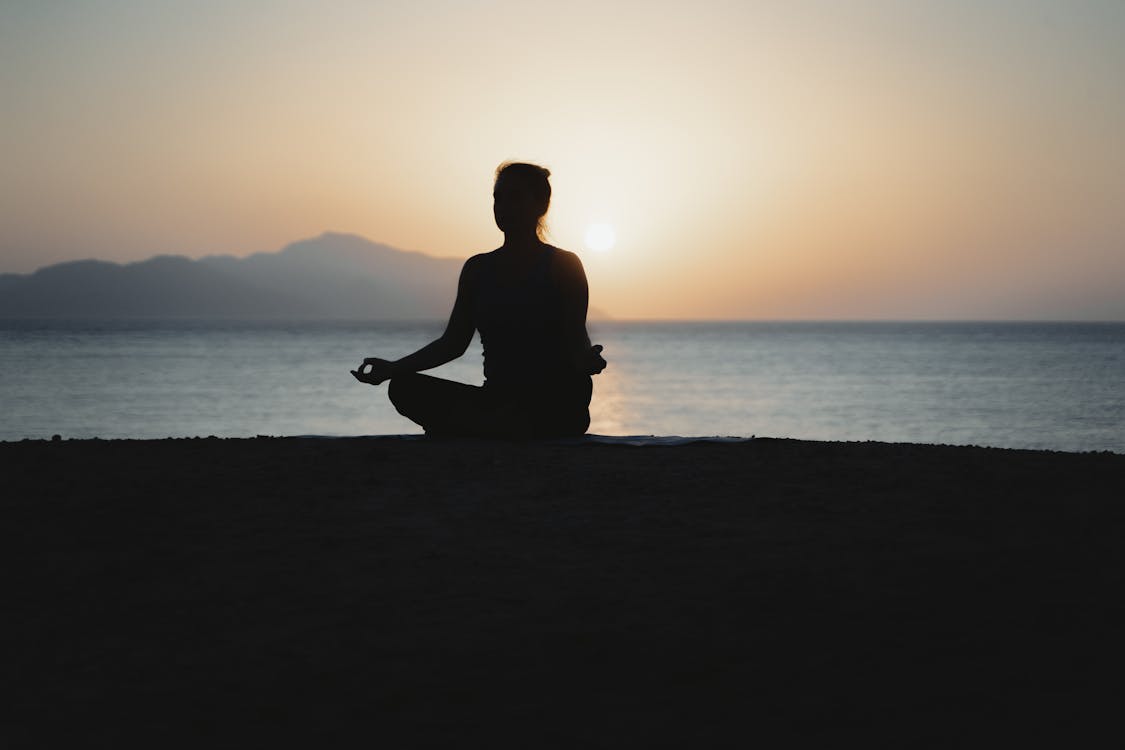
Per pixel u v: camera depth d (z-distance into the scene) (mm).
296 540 3811
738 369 68625
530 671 2639
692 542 3803
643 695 2514
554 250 6129
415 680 2580
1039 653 2756
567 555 3633
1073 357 86562
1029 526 4070
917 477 5090
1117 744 2254
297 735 2305
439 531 3951
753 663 2697
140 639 2844
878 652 2770
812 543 3797
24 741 2254
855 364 75312
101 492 4586
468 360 76062
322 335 161750
